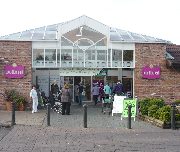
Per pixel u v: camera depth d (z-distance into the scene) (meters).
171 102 26.94
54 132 16.77
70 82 32.56
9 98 27.42
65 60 29.36
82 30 29.44
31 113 25.41
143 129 17.80
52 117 22.95
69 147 13.27
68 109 24.62
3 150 12.73
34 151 12.57
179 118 18.42
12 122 19.14
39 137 15.39
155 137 15.38
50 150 12.73
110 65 29.56
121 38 29.92
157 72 29.34
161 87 29.38
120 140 14.67
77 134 16.22
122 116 21.58
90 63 29.55
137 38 30.11
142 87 29.30
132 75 31.38
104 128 18.14
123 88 30.67
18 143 14.02
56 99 27.98
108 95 27.78
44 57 29.08
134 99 21.75
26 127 18.31
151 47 29.45
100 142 14.25
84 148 13.09
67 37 29.34
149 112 20.91
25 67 28.36
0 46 28.17
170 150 12.70
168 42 32.53
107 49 29.53
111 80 31.86
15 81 28.19
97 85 31.34
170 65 28.98
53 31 31.42
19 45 28.36
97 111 26.91
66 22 29.31
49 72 31.56
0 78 28.09
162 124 18.12
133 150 12.73
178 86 29.44
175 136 15.65
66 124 19.61
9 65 28.20
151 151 12.55
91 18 29.33
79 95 31.39
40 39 28.80
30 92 26.70
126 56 29.58
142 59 29.38
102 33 29.48
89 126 18.86
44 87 31.50
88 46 29.47
